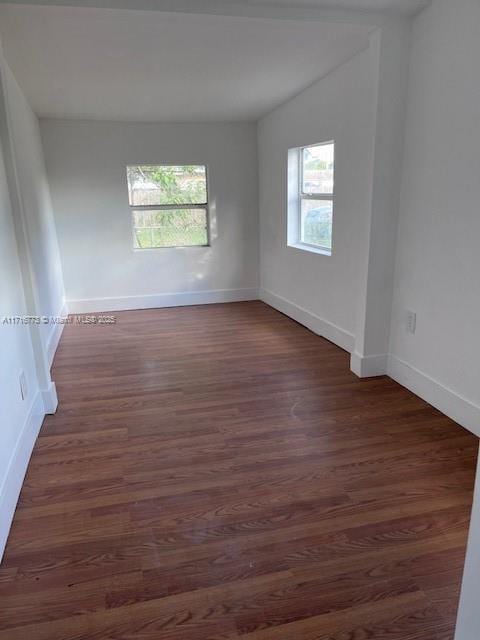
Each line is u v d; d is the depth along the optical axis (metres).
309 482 2.10
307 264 4.38
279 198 4.89
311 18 2.47
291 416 2.71
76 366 3.61
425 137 2.61
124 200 5.18
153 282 5.51
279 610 1.46
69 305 5.30
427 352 2.78
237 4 2.35
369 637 1.36
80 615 1.45
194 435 2.53
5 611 1.47
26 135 3.72
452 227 2.46
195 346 4.04
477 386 2.40
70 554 1.70
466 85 2.28
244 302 5.77
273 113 4.78
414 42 2.63
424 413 2.70
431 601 1.48
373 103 2.74
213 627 1.40
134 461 2.29
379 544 1.72
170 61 3.05
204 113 4.70
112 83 3.51
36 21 2.35
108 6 2.22
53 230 4.81
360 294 3.14
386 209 2.90
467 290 2.40
